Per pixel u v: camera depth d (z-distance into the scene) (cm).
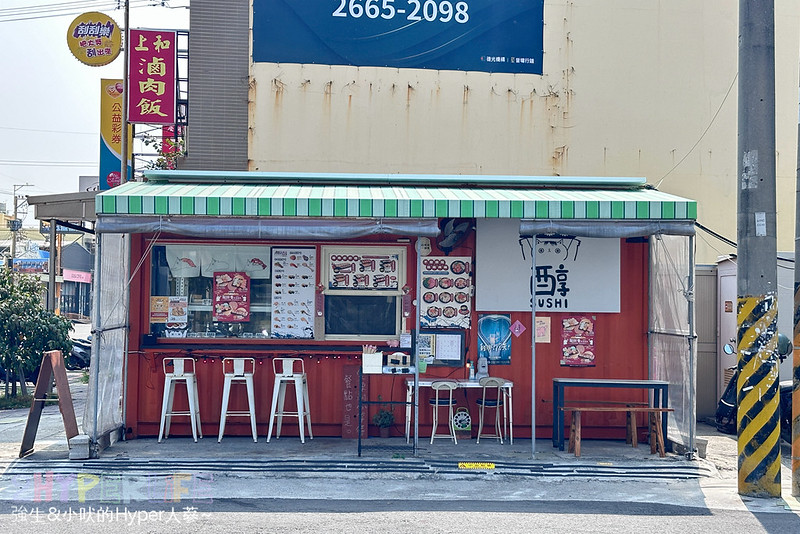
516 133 1418
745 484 870
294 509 780
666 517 777
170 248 1121
